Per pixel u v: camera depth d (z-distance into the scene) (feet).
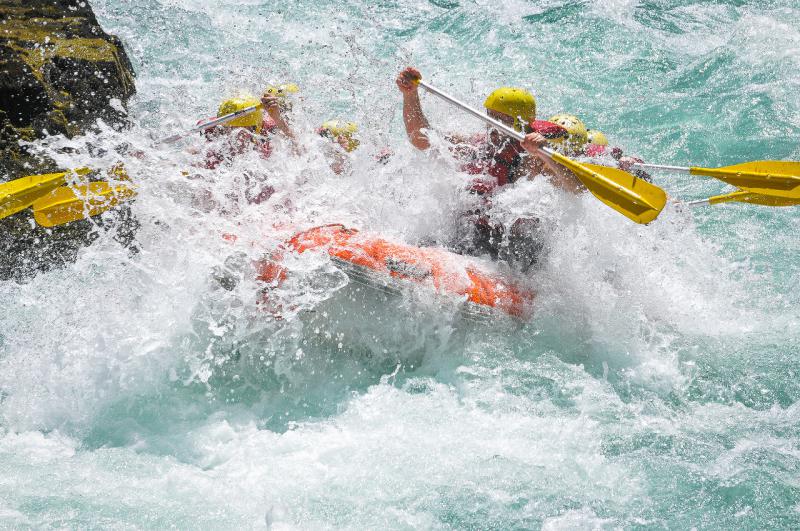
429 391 42.34
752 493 34.91
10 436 38.04
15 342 43.52
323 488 35.22
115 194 45.91
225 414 40.50
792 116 80.64
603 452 37.73
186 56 85.97
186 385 42.11
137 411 40.24
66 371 41.65
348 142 54.39
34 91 56.54
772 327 48.44
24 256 51.16
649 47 99.30
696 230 60.70
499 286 45.50
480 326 44.62
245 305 42.70
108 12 94.68
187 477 35.86
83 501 33.81
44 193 43.57
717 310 49.98
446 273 44.27
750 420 40.32
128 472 36.06
